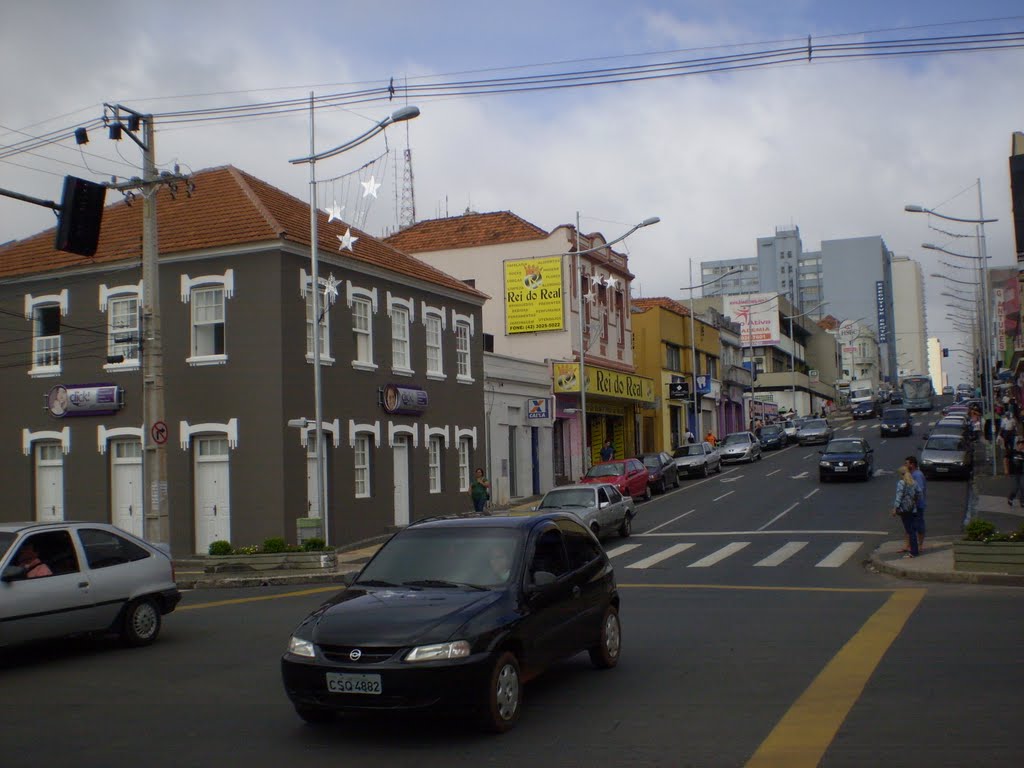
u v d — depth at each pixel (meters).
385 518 28.77
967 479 36.84
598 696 9.16
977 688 8.96
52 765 7.41
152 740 8.06
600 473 35.19
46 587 11.55
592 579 10.11
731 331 80.00
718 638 12.05
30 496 27.55
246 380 24.95
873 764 6.80
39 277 27.72
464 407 33.66
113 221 28.45
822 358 130.00
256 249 25.03
